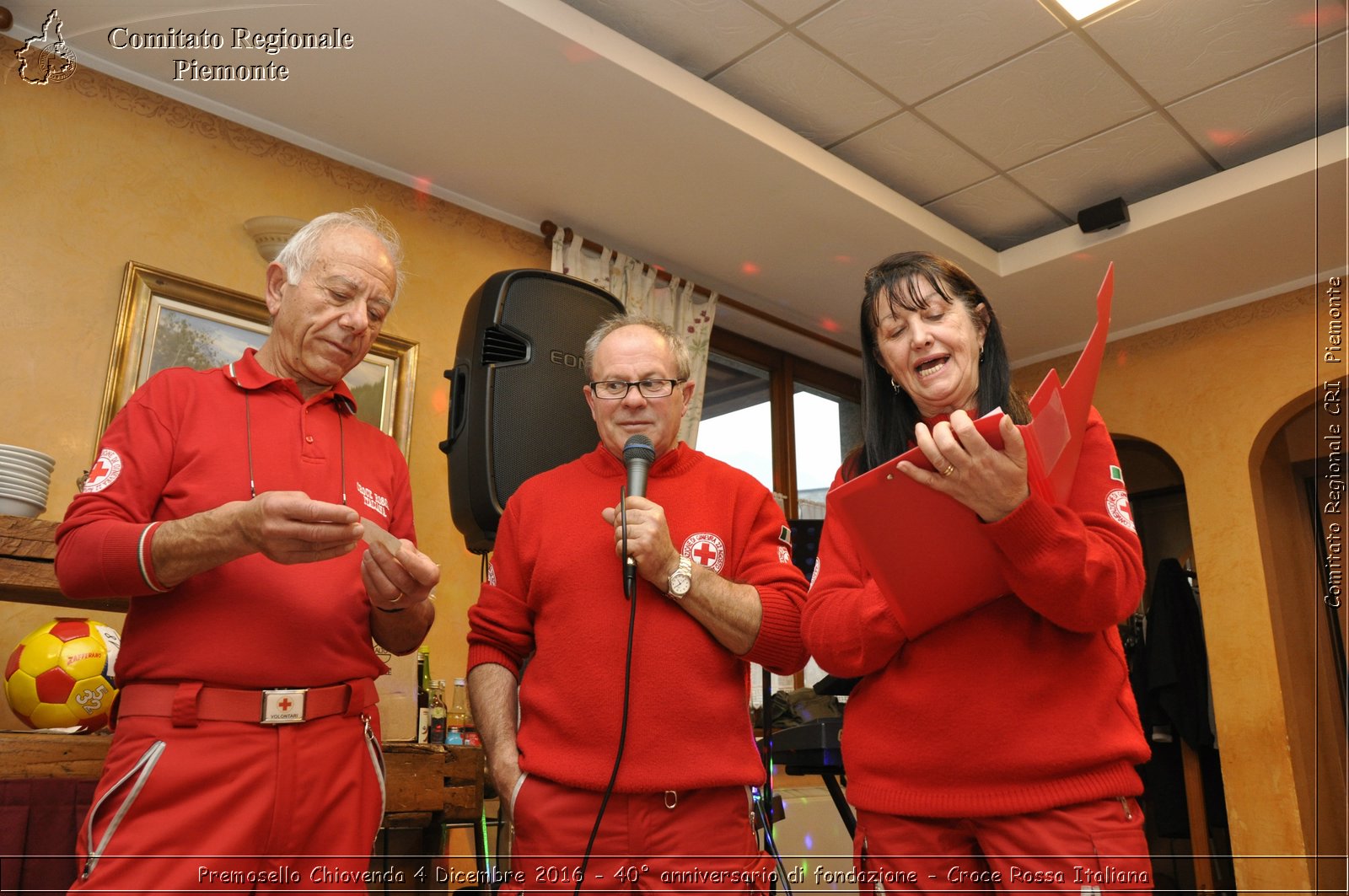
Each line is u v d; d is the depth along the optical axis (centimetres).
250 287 316
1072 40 320
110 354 282
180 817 109
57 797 171
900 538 105
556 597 140
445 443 202
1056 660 110
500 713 145
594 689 132
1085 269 437
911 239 414
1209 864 442
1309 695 429
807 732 229
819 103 355
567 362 203
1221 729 430
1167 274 441
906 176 402
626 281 418
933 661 115
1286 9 305
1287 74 336
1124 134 372
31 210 276
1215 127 368
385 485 146
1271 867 405
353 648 129
